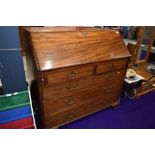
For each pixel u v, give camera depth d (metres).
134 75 2.75
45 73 1.51
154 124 2.26
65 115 1.95
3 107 1.69
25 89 1.96
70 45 1.73
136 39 3.06
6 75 1.75
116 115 2.38
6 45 1.59
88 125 2.14
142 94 2.86
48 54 1.58
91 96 2.06
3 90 1.83
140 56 3.28
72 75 1.71
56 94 1.72
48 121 1.85
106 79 2.07
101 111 2.43
